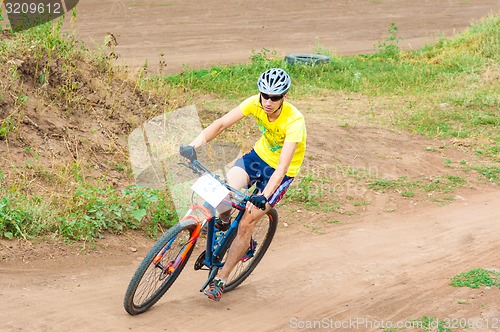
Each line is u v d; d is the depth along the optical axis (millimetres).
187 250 5086
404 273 6238
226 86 13312
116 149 8297
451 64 16156
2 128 7465
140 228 6781
